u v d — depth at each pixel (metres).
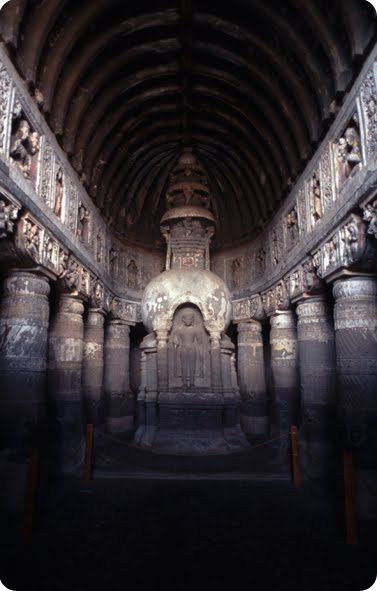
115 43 10.34
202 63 11.64
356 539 6.06
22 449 7.22
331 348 9.94
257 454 10.95
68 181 10.23
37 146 8.11
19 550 5.87
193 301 12.16
